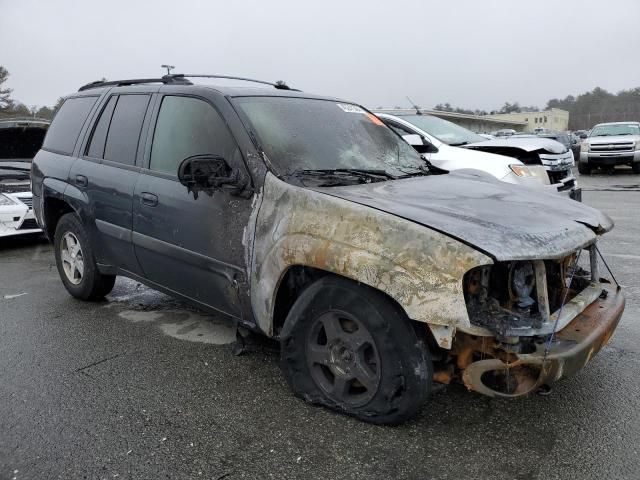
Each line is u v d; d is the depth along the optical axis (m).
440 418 3.19
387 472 2.72
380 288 2.78
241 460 2.84
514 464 2.77
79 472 2.76
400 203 3.11
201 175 3.40
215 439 3.03
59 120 5.65
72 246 5.37
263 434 3.06
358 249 2.88
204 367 3.93
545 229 2.93
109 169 4.56
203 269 3.73
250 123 3.62
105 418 3.26
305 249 3.07
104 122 4.86
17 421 3.23
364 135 4.29
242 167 3.51
